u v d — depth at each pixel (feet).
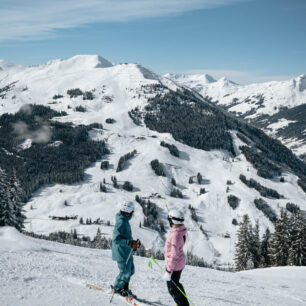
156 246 572.51
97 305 17.17
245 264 170.30
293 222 150.30
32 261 29.19
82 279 23.98
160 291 25.36
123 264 18.97
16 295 16.84
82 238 545.44
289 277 61.26
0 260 26.53
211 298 27.43
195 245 617.21
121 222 19.13
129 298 18.93
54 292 18.29
